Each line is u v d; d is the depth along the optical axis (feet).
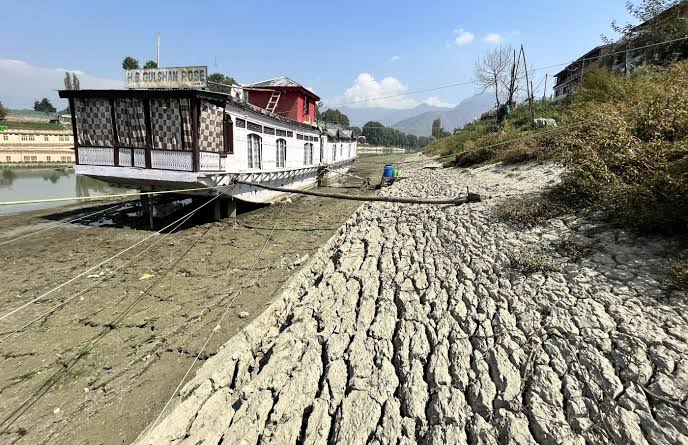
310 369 17.44
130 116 41.91
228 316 24.62
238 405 16.35
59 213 54.39
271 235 42.68
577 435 11.27
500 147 59.21
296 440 14.03
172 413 16.22
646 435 10.61
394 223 37.40
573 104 49.88
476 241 26.17
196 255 36.11
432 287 22.25
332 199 65.62
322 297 24.63
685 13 62.75
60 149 124.26
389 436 13.23
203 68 43.39
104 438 15.51
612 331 14.08
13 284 29.32
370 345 18.30
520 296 18.21
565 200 26.17
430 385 15.06
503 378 13.96
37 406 17.13
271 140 57.11
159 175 40.98
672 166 18.42
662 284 15.46
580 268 18.45
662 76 37.27
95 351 21.02
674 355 12.32
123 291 28.37
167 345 21.61
